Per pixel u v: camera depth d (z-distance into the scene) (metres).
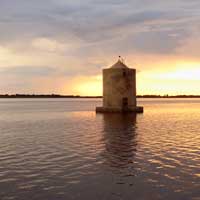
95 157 16.52
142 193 10.92
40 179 12.55
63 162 15.41
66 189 11.37
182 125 33.41
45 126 33.47
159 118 43.56
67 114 55.47
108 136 24.56
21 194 10.89
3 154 17.52
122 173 13.38
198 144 20.55
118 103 48.31
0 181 12.33
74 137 24.23
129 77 47.91
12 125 35.25
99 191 11.14
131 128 30.17
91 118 42.62
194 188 11.39
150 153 17.50
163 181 12.22
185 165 14.64
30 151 18.36
